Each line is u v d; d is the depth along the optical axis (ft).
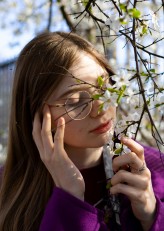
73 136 2.69
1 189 3.18
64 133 2.71
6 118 11.96
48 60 2.79
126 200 2.76
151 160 3.17
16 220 2.92
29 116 3.05
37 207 2.93
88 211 2.61
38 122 2.87
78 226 2.59
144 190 2.56
